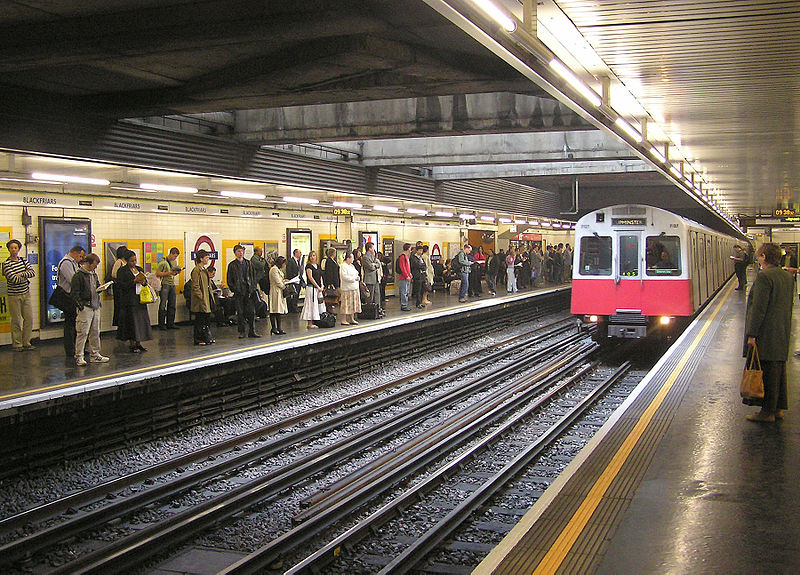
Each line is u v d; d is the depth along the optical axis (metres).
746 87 8.91
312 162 17.78
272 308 16.06
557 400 14.20
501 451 10.62
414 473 9.34
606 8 6.12
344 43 8.54
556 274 38.62
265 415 12.60
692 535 4.96
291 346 14.02
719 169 17.80
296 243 20.81
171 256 16.50
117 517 7.65
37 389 9.69
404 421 11.95
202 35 7.76
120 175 13.95
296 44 9.02
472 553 6.88
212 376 11.98
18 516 7.31
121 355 12.75
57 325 14.43
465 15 4.79
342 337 15.72
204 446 10.59
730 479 6.13
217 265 18.11
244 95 10.68
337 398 14.02
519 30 5.39
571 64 7.93
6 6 7.48
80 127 11.76
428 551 6.79
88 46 8.06
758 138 12.82
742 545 4.80
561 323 29.02
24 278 13.02
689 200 36.62
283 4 7.43
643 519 5.26
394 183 21.69
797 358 12.28
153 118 13.23
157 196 16.12
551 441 10.93
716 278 27.72
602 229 17.73
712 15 6.26
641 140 11.41
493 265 29.45
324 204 20.08
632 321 17.55
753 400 8.04
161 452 10.27
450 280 29.97
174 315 16.84
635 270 17.56
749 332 7.86
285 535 6.93
